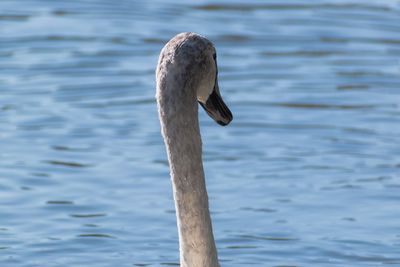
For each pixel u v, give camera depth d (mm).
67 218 11930
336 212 12148
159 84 7172
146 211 12156
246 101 16219
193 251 7297
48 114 15586
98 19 20750
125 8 21516
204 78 7211
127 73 17609
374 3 22203
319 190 12781
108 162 13742
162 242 11266
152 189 12867
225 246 11156
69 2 21859
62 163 13680
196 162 7246
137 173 13375
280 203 12375
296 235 11453
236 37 19672
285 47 19172
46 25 20266
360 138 14664
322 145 14383
